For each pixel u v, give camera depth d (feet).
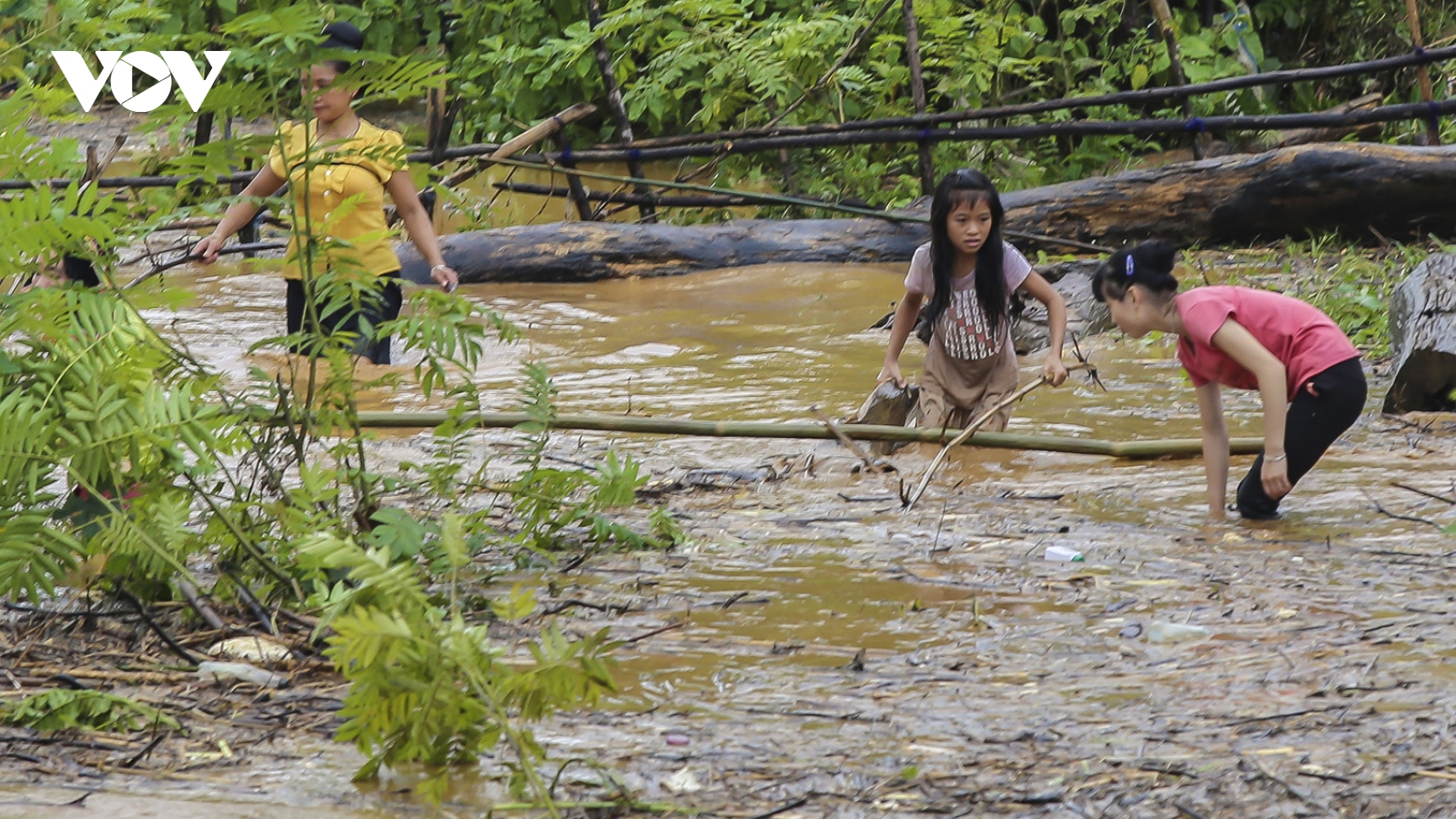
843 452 40.29
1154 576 28.09
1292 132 93.71
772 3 98.58
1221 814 17.51
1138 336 34.06
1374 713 20.29
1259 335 33.06
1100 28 100.53
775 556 30.04
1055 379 38.60
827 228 75.97
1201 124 79.10
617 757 19.60
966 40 87.20
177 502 25.76
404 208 48.01
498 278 71.46
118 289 25.81
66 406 23.77
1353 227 74.18
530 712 18.47
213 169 26.81
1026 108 80.84
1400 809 17.37
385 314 48.67
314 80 45.52
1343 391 32.63
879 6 88.69
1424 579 27.30
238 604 25.50
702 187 77.30
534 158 79.00
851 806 17.98
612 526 30.42
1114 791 18.19
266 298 65.41
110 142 97.19
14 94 27.63
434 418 36.94
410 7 98.84
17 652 23.45
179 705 21.35
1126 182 75.51
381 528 26.40
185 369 27.20
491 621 25.61
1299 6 105.60
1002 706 21.33
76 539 24.72
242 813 17.65
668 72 84.53
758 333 59.47
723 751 19.77
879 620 25.75
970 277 41.78
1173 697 21.40
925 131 80.79
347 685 22.39
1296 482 33.65
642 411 45.65
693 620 25.84
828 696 21.93
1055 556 29.50
